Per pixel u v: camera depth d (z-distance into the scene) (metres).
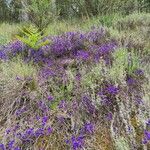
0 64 4.69
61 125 3.35
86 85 3.90
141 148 2.98
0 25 9.62
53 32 6.76
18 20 11.51
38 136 3.18
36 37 5.07
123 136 3.15
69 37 5.48
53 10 8.77
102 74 4.01
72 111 3.52
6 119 3.57
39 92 3.82
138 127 3.29
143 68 4.26
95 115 3.50
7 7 11.90
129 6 9.24
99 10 8.64
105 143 3.14
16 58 4.90
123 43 5.28
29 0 8.92
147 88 3.84
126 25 6.95
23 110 3.58
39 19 7.79
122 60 4.29
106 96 3.65
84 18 8.45
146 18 7.32
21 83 3.94
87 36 5.52
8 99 3.76
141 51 5.02
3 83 4.01
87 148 3.02
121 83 3.89
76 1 9.09
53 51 5.09
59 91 3.92
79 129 3.30
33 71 4.32
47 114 3.50
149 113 3.30
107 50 4.84
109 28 6.20
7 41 6.26
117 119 3.37
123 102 3.63
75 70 4.42
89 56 4.72
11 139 3.14
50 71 4.35
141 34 5.89
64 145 3.12
